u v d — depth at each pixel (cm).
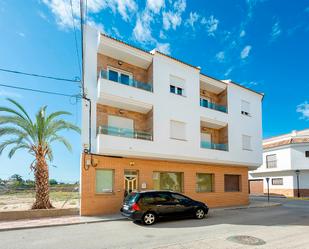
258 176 3744
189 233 909
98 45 1474
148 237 852
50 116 1487
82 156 1348
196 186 1809
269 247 722
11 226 1023
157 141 1524
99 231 958
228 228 1002
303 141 3175
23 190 2514
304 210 1648
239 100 2097
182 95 1727
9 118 1373
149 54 1606
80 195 1340
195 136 1716
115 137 1373
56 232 945
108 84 1409
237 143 1994
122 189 1453
